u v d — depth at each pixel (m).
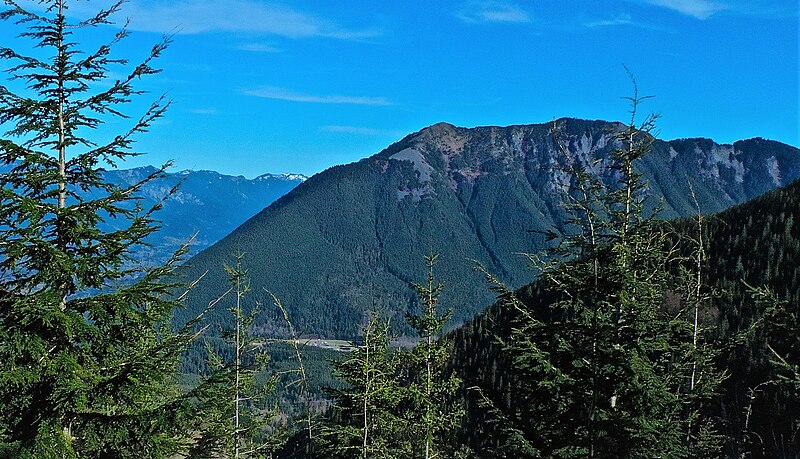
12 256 7.37
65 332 7.77
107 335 8.48
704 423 13.62
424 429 18.27
